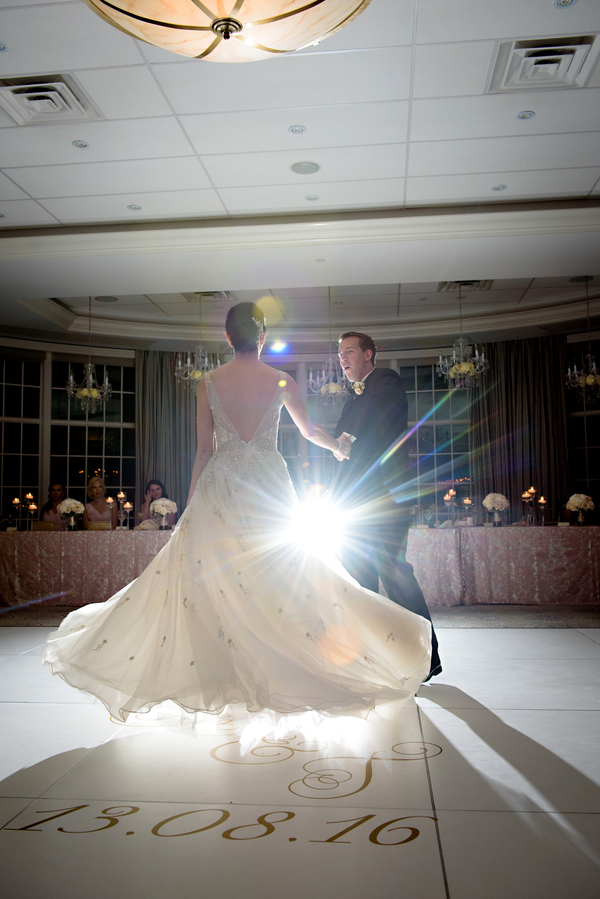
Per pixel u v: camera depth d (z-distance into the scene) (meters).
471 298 8.57
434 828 1.58
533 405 9.90
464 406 10.55
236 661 2.05
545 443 9.77
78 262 6.28
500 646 4.09
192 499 2.40
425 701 2.78
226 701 1.93
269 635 2.17
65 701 2.85
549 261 6.48
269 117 4.31
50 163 4.86
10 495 9.52
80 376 10.23
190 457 10.42
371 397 3.10
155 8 2.23
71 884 1.34
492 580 6.02
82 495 10.03
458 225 5.77
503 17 3.45
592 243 6.01
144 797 1.77
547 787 1.83
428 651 2.46
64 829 1.59
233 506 2.34
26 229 6.07
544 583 5.96
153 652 2.14
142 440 10.26
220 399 2.54
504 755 2.10
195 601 2.16
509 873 1.36
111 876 1.36
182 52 2.49
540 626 4.82
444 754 2.11
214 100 4.11
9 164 4.86
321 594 2.35
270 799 1.75
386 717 2.36
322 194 5.46
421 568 6.03
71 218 5.84
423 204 5.69
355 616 2.39
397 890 1.30
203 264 6.39
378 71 3.86
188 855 1.45
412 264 6.52
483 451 10.21
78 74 3.84
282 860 1.42
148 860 1.43
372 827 1.58
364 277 6.87
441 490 10.50
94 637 2.21
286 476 2.50
